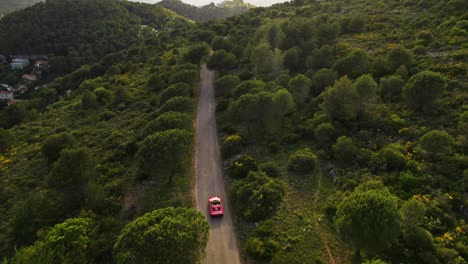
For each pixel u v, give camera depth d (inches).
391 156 1163.3
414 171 1107.9
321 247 935.7
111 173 1486.2
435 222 904.9
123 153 1641.2
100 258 998.4
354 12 3152.1
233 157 1514.5
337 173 1222.3
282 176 1291.8
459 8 2380.7
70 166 1258.6
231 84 2172.7
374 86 1489.9
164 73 2726.4
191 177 1414.9
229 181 1369.3
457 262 780.0
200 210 1210.0
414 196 997.8
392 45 2170.3
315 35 2546.8
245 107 1621.6
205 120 1968.5
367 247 791.7
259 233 1016.9
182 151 1289.4
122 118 2204.7
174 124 1579.7
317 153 1374.3
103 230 1112.2
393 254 845.2
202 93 2420.0
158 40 4554.6
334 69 1958.7
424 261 804.0
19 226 1200.2
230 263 965.8
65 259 886.4
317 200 1129.4
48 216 1246.3
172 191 1312.7
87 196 1253.7
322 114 1581.0
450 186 1018.1
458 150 1143.0
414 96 1395.2
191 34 4495.6
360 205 806.5
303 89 1792.6
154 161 1254.9
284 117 1737.2
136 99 2501.2
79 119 2375.7
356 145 1325.0
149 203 1262.3
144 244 801.6
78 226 980.6
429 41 2059.5
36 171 1672.0
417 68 1734.7
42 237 1103.0
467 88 1454.2
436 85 1341.0
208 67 2652.6
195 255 825.5
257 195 1156.5
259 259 943.0
